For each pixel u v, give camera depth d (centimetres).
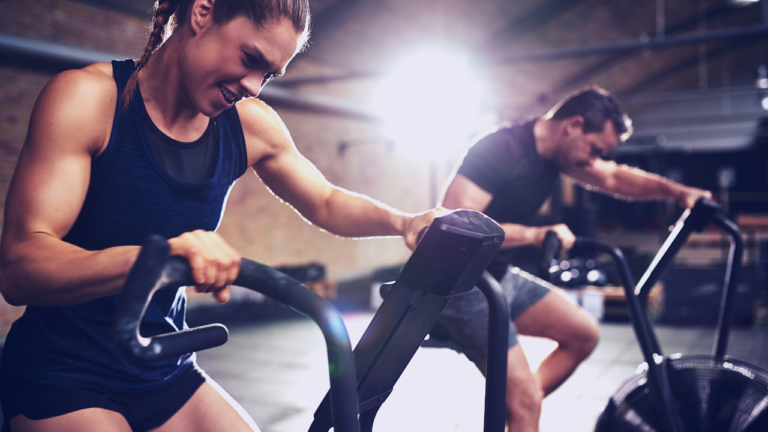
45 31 564
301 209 110
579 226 938
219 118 95
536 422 148
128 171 83
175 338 57
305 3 75
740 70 1368
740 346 454
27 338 87
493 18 937
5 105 543
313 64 912
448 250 66
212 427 99
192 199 90
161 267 53
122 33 641
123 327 51
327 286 776
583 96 161
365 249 1053
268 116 103
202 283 57
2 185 541
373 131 1079
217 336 61
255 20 72
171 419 99
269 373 393
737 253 177
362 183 1049
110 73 83
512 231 149
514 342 151
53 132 75
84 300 66
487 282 87
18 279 67
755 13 1042
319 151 941
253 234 813
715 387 163
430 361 414
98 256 63
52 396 84
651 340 162
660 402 158
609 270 655
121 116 82
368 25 855
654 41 680
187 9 80
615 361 417
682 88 1448
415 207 1209
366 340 73
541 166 167
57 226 75
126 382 90
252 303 704
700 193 183
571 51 731
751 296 742
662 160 1597
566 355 180
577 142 161
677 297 741
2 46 505
